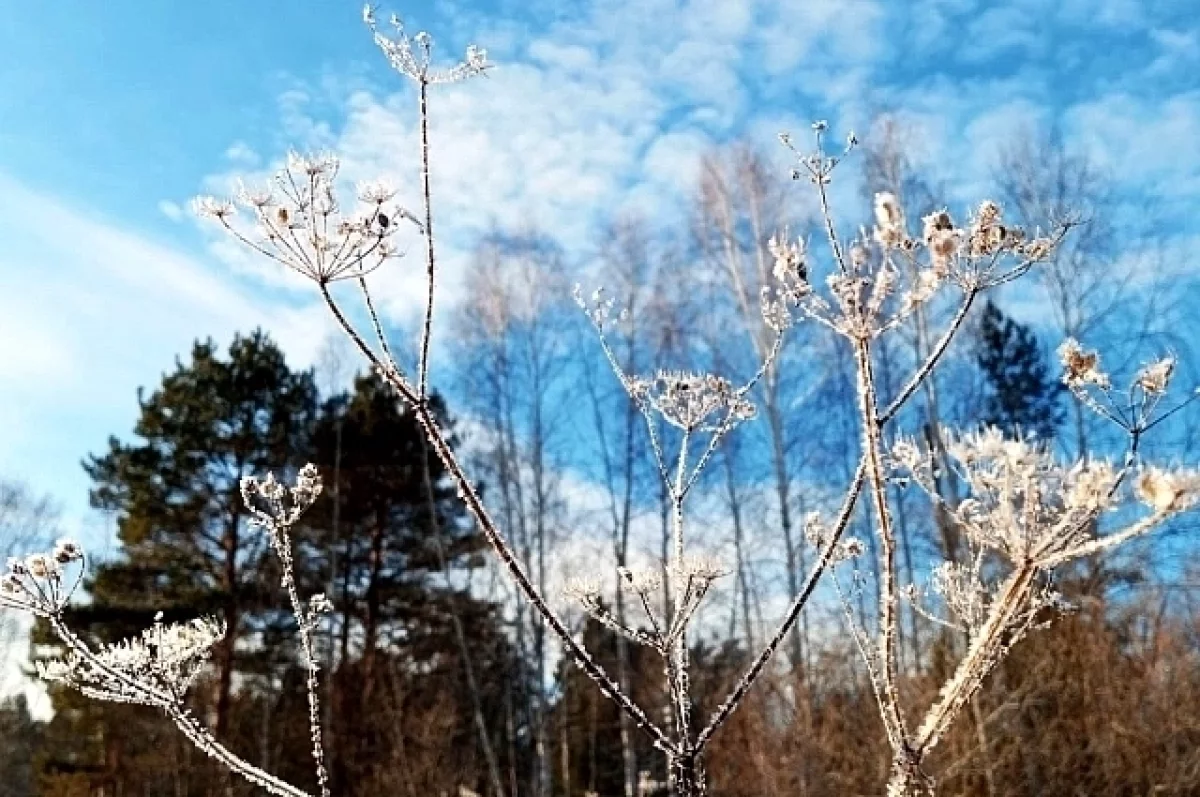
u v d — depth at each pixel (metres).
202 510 17.66
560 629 2.42
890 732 2.16
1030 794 10.22
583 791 17.91
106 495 17.91
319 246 2.34
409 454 19.36
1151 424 2.19
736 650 15.91
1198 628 11.98
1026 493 1.81
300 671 18.09
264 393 18.27
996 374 16.77
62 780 17.80
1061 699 10.67
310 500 2.97
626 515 15.25
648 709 15.47
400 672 18.45
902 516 12.28
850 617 2.71
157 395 18.08
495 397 16.14
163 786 16.91
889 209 2.07
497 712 19.19
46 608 2.48
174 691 2.55
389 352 2.41
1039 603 2.53
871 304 2.10
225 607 16.89
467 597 19.30
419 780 15.16
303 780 16.44
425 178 2.51
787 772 11.54
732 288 15.27
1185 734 10.85
